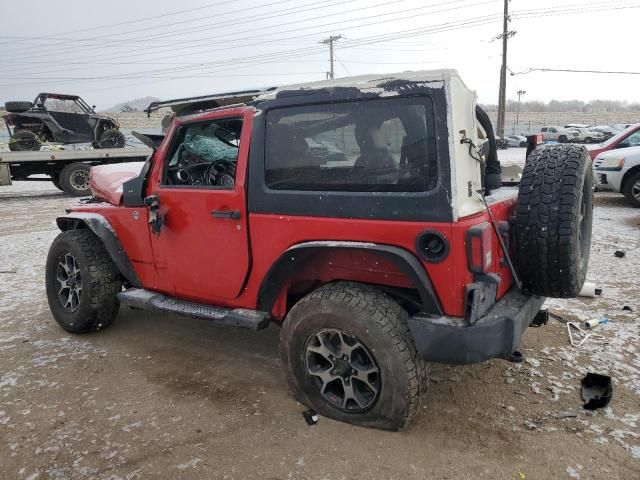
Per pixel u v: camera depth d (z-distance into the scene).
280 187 2.93
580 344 3.73
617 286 4.97
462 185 2.45
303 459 2.59
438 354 2.51
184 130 3.56
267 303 3.13
